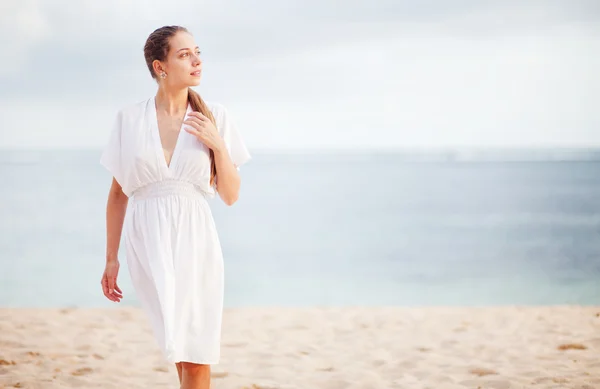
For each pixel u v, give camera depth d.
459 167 67.12
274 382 4.48
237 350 5.59
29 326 6.54
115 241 3.19
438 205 37.31
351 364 5.08
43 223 26.11
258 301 13.70
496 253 21.64
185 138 3.03
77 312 7.52
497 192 43.94
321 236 26.16
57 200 33.47
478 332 6.39
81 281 15.24
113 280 3.16
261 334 6.34
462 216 32.69
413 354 5.43
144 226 3.02
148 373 4.77
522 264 19.31
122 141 3.05
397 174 59.09
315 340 6.06
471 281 16.53
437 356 5.31
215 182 3.18
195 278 2.98
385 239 25.33
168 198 3.01
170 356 2.79
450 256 21.20
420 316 7.41
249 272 18.34
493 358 5.24
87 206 31.22
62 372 4.70
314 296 14.49
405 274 17.88
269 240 25.09
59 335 6.14
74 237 22.89
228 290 15.32
